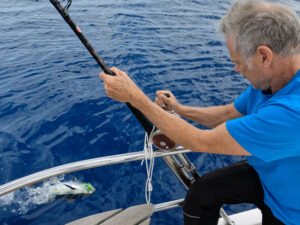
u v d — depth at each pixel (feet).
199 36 31.01
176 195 12.10
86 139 15.37
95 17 35.55
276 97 3.31
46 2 43.09
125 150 14.71
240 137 3.27
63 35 30.48
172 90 20.18
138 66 23.48
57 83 20.77
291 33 2.93
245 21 3.06
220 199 4.58
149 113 3.66
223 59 25.58
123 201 11.88
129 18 35.63
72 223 5.05
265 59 3.10
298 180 3.62
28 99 18.78
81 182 12.78
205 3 45.16
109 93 3.62
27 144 14.93
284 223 4.08
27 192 12.44
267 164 3.84
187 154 14.07
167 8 41.29
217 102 18.94
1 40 29.12
